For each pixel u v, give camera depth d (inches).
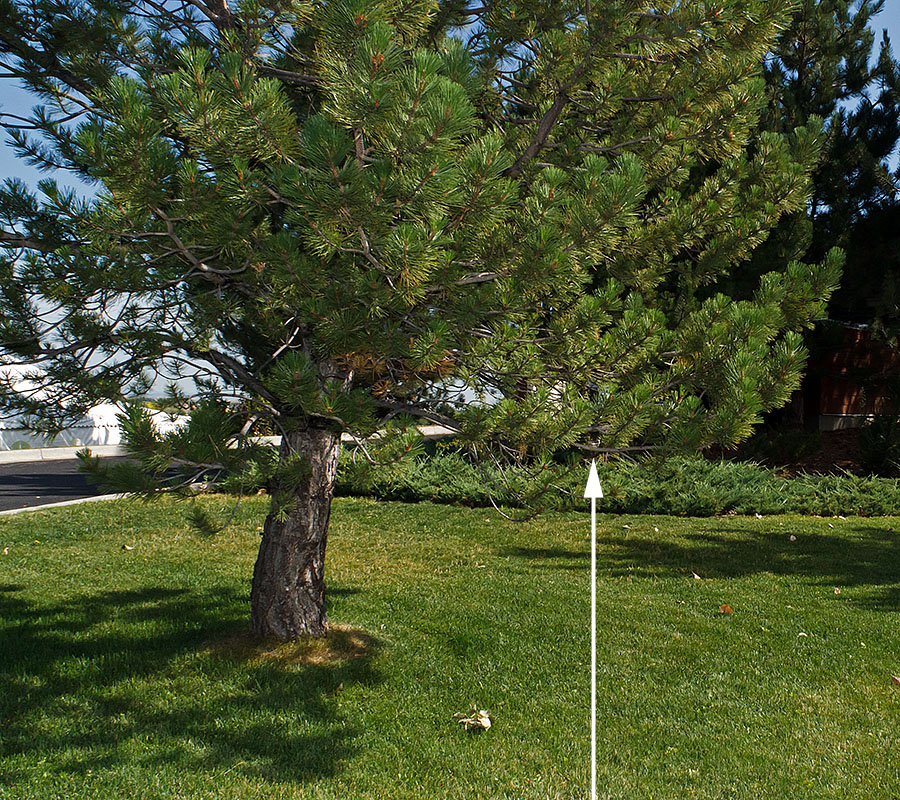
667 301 303.3
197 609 278.7
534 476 202.5
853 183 609.9
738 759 176.7
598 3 195.5
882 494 508.4
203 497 525.7
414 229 153.3
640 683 218.7
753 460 625.6
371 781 165.0
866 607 290.7
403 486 530.0
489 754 177.5
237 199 165.8
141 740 179.9
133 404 167.8
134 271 166.6
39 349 180.5
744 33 207.5
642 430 205.6
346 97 155.4
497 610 282.7
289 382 167.8
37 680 212.1
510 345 191.8
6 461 848.3
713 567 352.2
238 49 192.2
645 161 238.2
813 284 247.6
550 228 168.6
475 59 220.8
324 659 223.5
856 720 196.1
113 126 153.0
